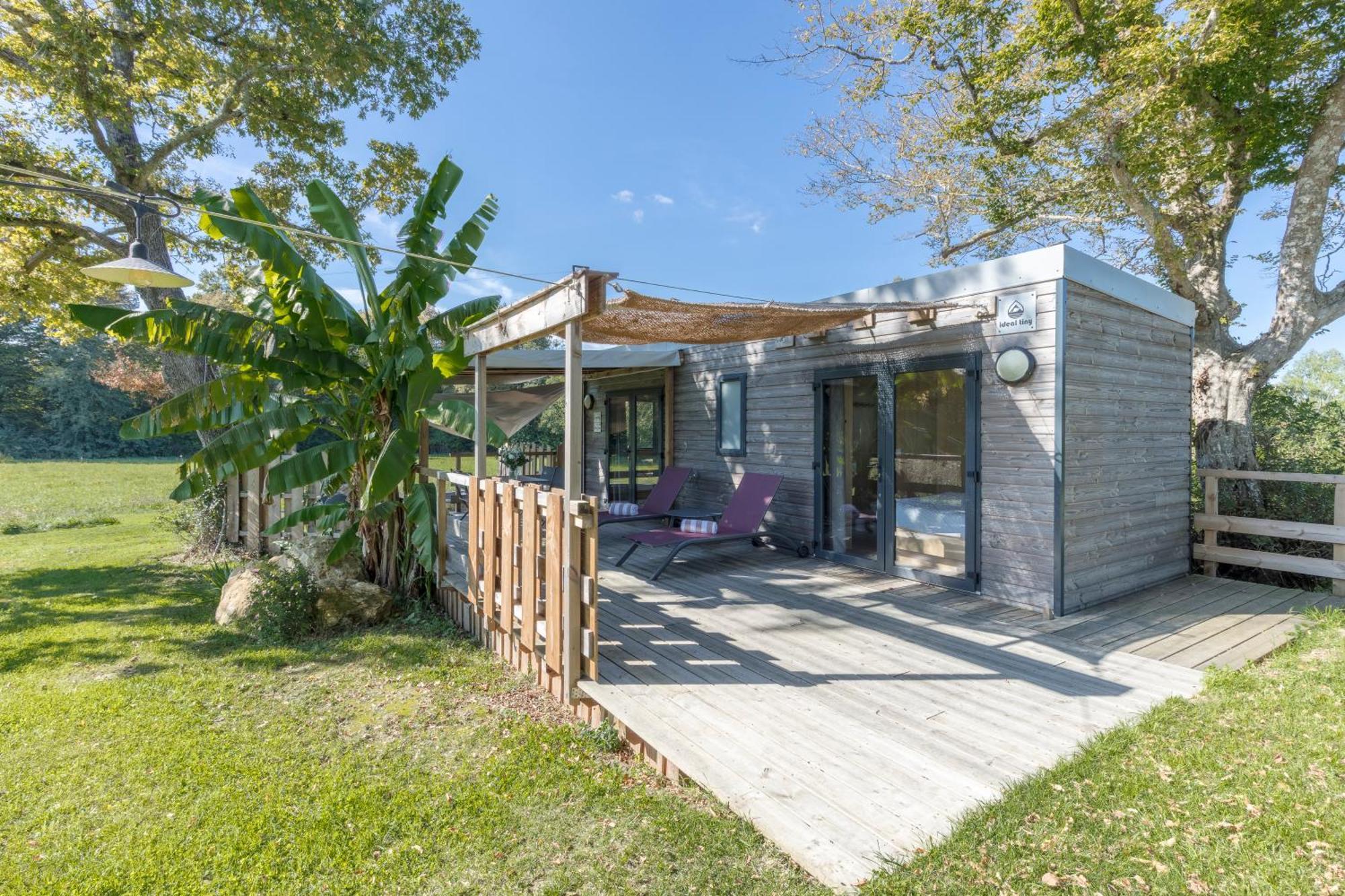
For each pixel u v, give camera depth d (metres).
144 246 3.41
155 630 5.25
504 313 4.52
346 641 4.93
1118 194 8.48
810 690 3.50
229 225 4.96
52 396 27.78
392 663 4.46
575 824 2.59
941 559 5.86
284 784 2.94
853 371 6.64
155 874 2.33
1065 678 3.69
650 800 2.75
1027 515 5.16
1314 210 7.15
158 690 4.02
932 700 3.38
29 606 6.04
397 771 3.05
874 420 6.47
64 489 17.53
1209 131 7.61
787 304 4.74
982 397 5.50
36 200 8.91
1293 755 2.74
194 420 5.07
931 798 2.46
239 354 5.02
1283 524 5.96
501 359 8.48
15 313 10.72
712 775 2.61
